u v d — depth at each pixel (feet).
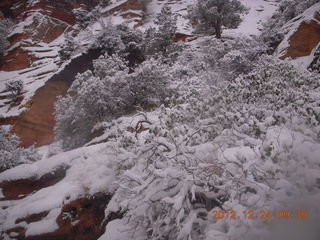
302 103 14.14
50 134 60.80
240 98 16.78
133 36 65.46
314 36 43.29
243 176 10.09
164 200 9.92
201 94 18.60
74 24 116.78
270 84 16.88
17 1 120.16
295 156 10.27
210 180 10.43
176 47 58.39
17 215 19.25
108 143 19.76
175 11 106.52
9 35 103.30
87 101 31.09
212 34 79.82
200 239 10.14
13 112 63.98
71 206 17.46
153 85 32.37
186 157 11.03
